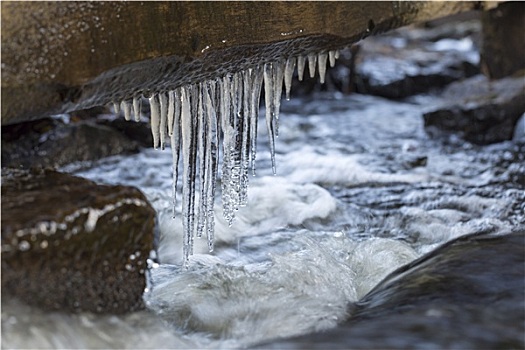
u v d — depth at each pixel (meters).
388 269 7.68
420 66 22.02
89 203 5.46
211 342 5.78
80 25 6.16
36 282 5.21
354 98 20.12
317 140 15.05
